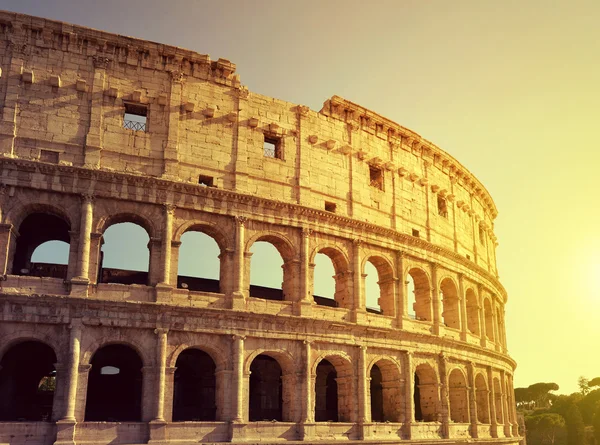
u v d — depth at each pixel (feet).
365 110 245.65
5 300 166.50
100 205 185.37
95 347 173.17
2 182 176.04
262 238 209.87
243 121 212.84
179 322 182.91
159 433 172.04
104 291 178.40
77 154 186.70
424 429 228.22
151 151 196.13
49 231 213.25
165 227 189.88
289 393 198.08
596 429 569.23
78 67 193.98
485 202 331.36
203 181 202.59
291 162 220.02
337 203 227.61
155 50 203.51
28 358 202.80
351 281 222.28
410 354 229.86
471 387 261.44
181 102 203.92
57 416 164.96
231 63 213.66
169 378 178.70
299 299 206.18
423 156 269.44
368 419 210.18
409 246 243.81
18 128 182.70
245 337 191.11
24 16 189.37
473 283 287.69
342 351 211.00
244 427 183.93
